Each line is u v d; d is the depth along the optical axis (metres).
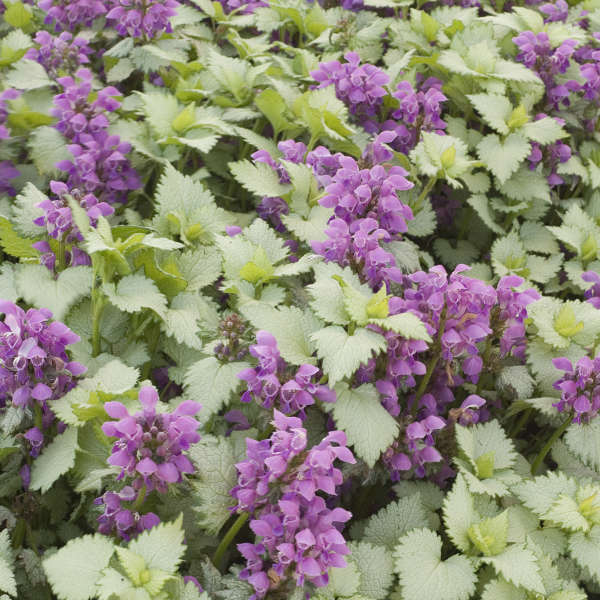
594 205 0.95
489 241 0.96
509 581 0.71
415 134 0.91
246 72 0.94
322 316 0.71
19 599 0.71
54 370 0.70
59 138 0.85
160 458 0.66
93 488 0.70
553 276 0.90
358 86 0.89
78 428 0.72
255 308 0.73
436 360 0.75
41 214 0.78
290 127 0.91
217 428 0.76
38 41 0.94
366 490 0.79
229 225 0.83
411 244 0.85
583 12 1.11
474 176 0.93
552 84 0.98
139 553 0.66
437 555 0.71
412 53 0.98
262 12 1.03
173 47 0.96
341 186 0.77
